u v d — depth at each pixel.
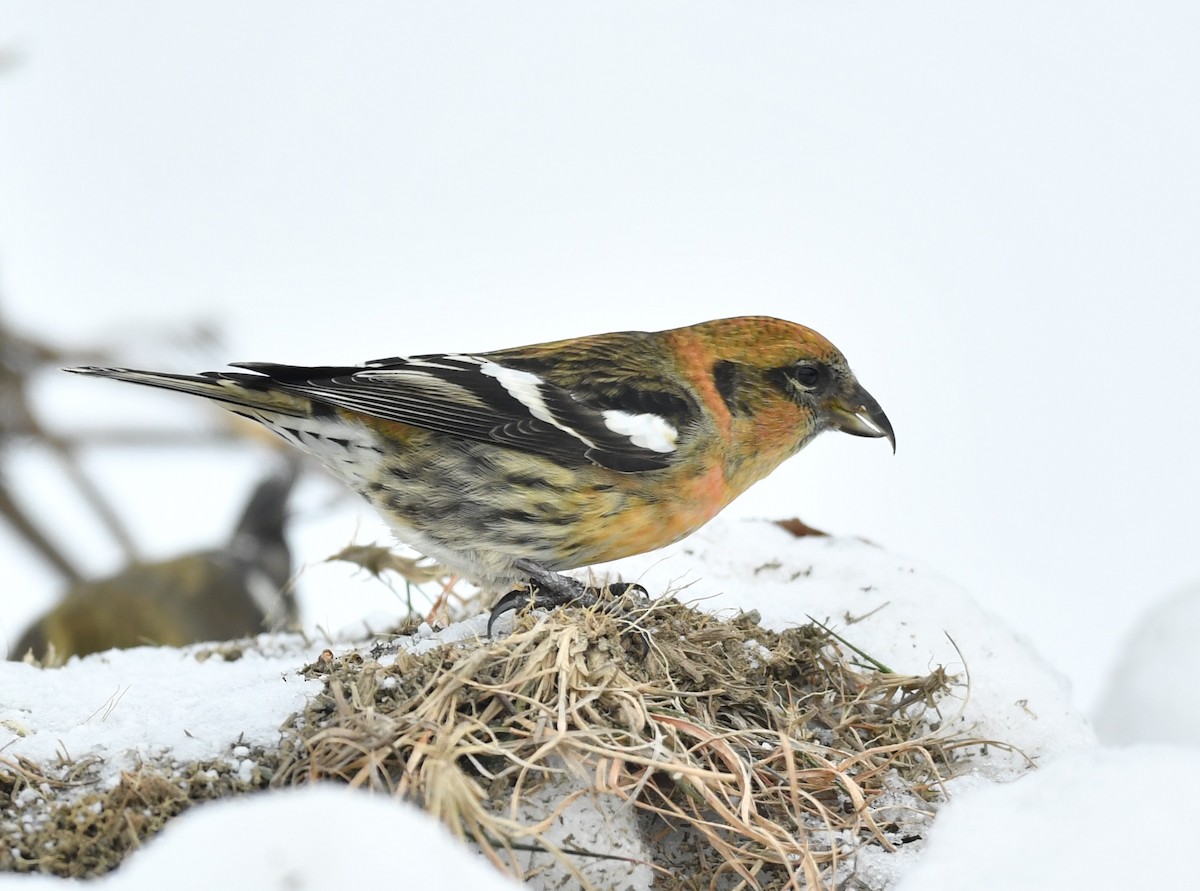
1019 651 10.37
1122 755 7.45
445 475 10.88
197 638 14.30
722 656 9.20
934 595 10.89
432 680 8.15
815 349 11.59
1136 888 6.49
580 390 11.04
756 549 11.76
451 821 7.29
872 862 8.06
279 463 16.41
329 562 12.02
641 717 8.11
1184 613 12.15
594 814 7.77
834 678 9.57
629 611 9.41
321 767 7.85
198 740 8.35
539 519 10.83
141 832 7.70
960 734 9.27
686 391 11.34
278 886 4.95
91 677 10.09
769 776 8.45
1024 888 6.63
